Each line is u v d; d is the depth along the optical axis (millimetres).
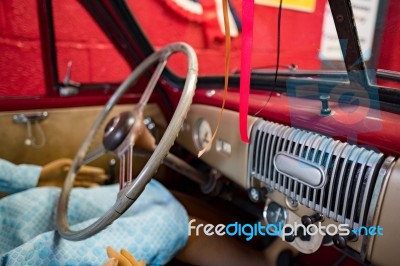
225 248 1036
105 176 1304
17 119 1244
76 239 769
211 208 1347
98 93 1434
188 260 1022
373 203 588
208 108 1109
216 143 1076
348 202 632
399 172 557
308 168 681
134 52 1517
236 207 1378
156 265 905
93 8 1369
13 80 1273
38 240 796
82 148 1154
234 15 2434
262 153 842
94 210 1050
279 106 846
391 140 587
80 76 1426
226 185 1253
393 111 707
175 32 2211
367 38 688
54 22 1317
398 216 556
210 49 2400
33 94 1312
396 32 677
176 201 1062
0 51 1243
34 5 1275
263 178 845
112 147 915
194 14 2256
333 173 646
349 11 644
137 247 856
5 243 914
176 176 1551
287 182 760
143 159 1462
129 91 1475
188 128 1280
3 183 1098
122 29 1443
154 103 1512
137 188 667
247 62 658
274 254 1054
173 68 1536
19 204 969
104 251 823
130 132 902
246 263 1018
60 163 1209
